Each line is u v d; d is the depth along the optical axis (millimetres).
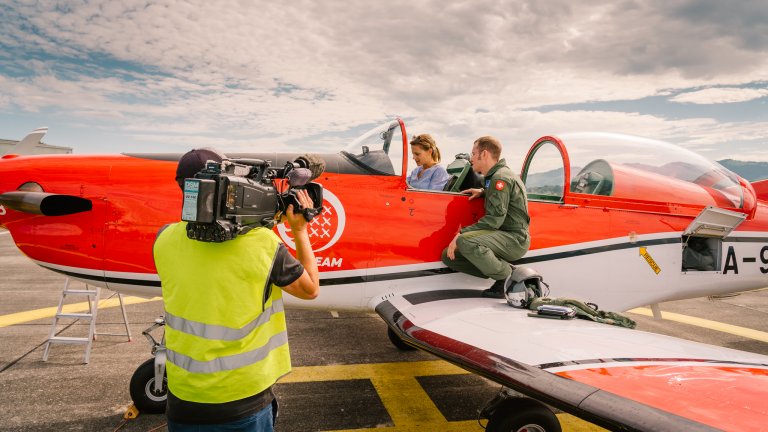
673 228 3928
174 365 1384
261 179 1527
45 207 3035
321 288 3324
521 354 2348
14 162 3184
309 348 4289
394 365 3930
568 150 3789
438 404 3244
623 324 3035
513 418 2498
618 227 3795
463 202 3521
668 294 4027
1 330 4473
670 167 4043
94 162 3234
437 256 3477
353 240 3338
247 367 1378
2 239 11055
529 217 3344
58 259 3133
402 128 3428
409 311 3051
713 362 2346
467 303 3186
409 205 3439
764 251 4285
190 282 1375
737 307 6848
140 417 2887
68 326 4680
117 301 5703
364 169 3436
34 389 3223
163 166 3262
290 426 2861
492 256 3178
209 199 1263
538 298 3154
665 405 1860
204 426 1361
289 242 3248
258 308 1405
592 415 1901
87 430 2721
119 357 3867
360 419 2984
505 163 3385
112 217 3107
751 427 1713
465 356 2395
